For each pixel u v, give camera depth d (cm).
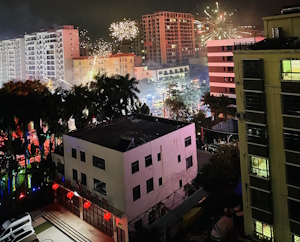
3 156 4888
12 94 4922
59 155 4572
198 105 10656
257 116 2808
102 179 3825
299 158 2602
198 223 3738
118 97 6303
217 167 4262
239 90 2931
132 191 3638
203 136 6544
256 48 2870
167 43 18012
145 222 3794
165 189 4084
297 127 2577
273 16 3048
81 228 3828
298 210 2673
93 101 5991
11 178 4759
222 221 3475
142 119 5088
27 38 16388
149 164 3866
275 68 2662
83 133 4447
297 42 2709
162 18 17675
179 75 15138
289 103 2609
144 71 14050
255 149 2866
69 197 3978
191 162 4541
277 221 2848
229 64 8206
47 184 4584
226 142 6000
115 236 3516
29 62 16575
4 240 3459
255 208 2934
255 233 3008
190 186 4462
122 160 3538
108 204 3753
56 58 14975
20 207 4366
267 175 2834
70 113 5394
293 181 2670
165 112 9481
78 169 4197
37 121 4947
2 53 18400
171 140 4184
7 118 4684
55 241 3647
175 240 3456
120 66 14250
